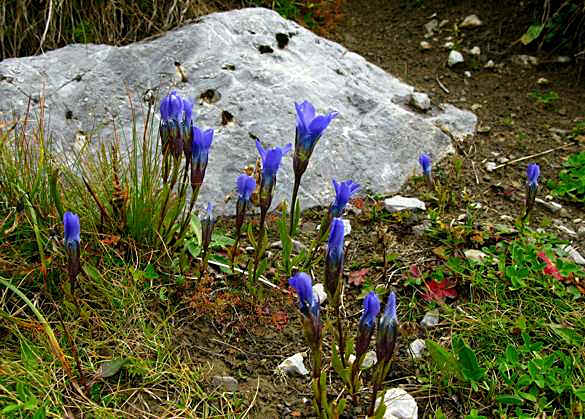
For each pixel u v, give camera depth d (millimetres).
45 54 789
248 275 578
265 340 552
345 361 489
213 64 768
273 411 499
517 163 793
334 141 742
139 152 690
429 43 1058
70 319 536
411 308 581
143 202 580
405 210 692
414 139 777
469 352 516
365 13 1148
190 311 564
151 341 526
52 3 885
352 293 603
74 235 464
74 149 693
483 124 862
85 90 740
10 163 590
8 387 482
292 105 745
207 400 500
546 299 583
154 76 761
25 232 573
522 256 611
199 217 660
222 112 729
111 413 474
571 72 976
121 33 931
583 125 856
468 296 596
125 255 585
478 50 1028
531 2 1075
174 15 936
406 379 527
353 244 658
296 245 646
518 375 523
